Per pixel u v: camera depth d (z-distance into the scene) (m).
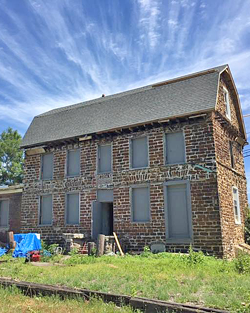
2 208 22.69
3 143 36.53
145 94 18.66
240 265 9.82
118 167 17.58
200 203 14.77
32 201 20.44
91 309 6.46
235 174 17.47
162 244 15.33
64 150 19.81
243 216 17.56
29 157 21.30
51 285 8.22
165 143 16.38
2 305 7.03
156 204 15.96
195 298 6.69
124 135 17.72
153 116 16.64
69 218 18.92
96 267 10.80
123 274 9.30
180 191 15.55
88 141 18.97
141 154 17.11
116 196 17.31
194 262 11.01
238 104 19.61
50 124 21.33
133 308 6.64
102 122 18.58
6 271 10.81
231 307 6.03
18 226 21.25
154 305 6.39
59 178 19.64
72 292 7.59
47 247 17.41
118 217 16.97
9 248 16.64
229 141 17.45
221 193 14.87
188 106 15.89
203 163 15.06
